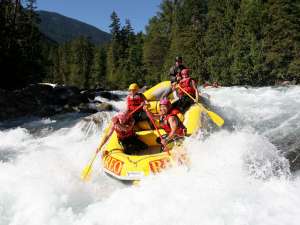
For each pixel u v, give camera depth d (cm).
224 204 499
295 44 3869
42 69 4759
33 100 1841
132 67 7006
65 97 2008
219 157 648
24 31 4266
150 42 6391
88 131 1097
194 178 581
